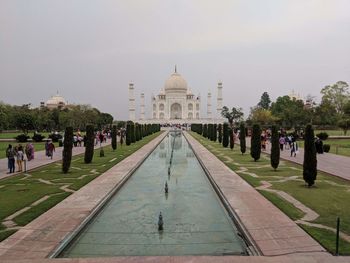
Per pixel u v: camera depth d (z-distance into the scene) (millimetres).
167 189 26578
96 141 73812
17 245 14531
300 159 43750
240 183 27766
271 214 18703
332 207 20109
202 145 68688
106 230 17719
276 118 130250
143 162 44562
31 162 42125
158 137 101500
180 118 197750
